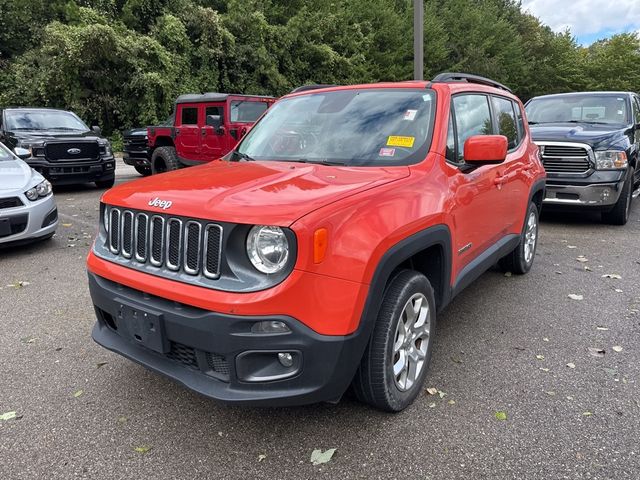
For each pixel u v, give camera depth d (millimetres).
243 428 2750
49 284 5098
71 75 19281
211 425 2781
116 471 2424
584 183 7094
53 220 6441
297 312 2232
